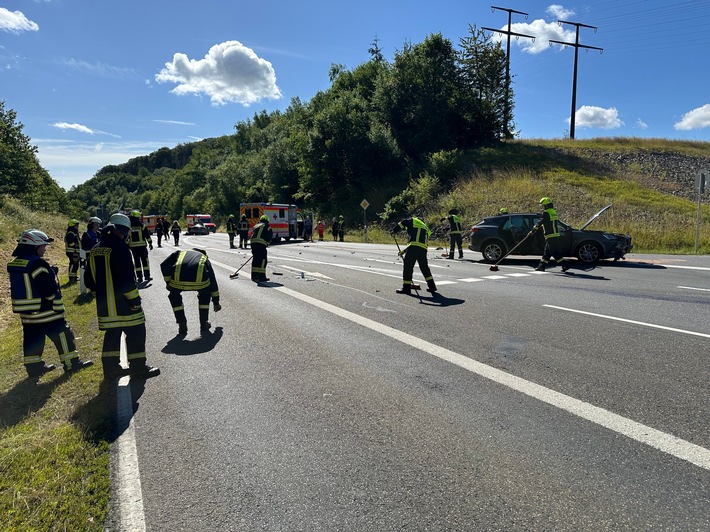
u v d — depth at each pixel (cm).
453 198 2931
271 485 285
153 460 317
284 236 3077
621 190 2777
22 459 318
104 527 251
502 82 4425
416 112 4197
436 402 398
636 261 1385
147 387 452
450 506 260
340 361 511
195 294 966
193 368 503
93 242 986
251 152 7969
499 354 520
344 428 356
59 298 511
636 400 390
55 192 4691
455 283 1027
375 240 3036
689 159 3716
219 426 366
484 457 309
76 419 381
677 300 784
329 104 4888
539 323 651
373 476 291
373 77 5428
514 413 372
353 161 4172
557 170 3284
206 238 3925
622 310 718
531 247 1420
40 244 498
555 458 305
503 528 241
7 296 1051
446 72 4403
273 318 726
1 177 3189
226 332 650
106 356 470
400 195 3328
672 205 2430
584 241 1325
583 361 488
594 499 262
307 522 250
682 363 474
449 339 584
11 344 638
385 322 680
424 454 315
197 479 293
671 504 256
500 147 4188
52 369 520
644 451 311
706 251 1725
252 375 476
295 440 340
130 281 469
